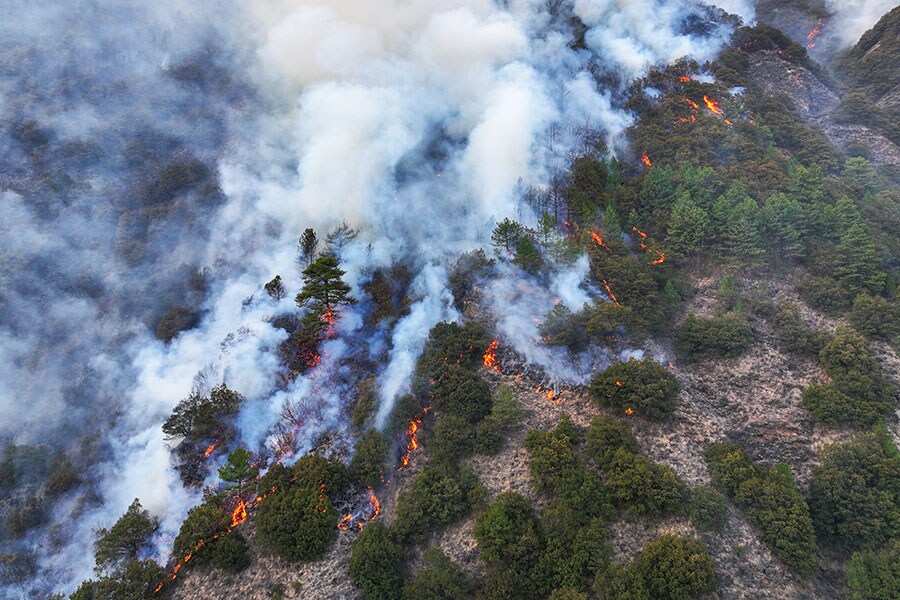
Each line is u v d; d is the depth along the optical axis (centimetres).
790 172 10194
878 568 5450
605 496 5938
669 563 5266
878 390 6800
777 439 6838
